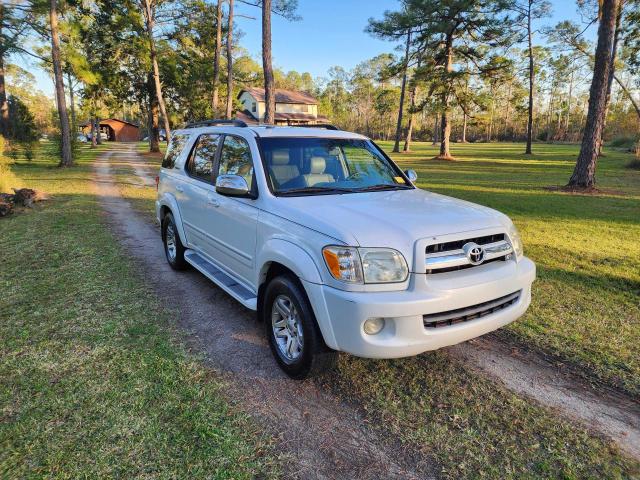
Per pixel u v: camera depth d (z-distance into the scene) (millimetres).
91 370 3541
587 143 14344
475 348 4020
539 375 3584
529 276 3449
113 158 31547
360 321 2822
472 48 31625
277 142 4207
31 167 23359
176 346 3965
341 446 2760
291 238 3305
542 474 2561
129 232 8477
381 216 3217
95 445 2701
